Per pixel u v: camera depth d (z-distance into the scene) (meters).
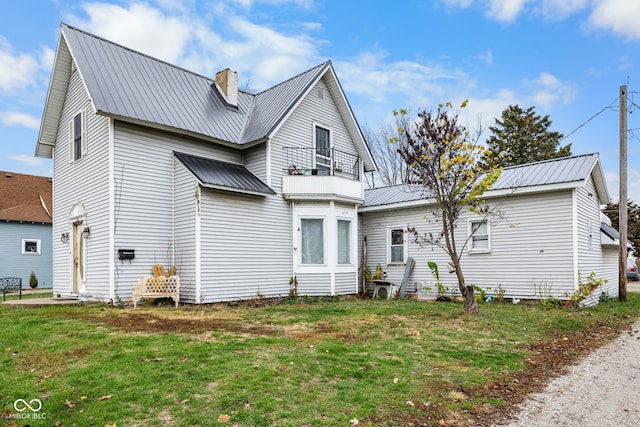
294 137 14.38
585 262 12.76
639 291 19.30
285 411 4.04
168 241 11.92
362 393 4.55
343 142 16.42
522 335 7.88
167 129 11.91
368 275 16.45
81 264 12.57
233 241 12.20
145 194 11.55
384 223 16.38
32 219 22.47
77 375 4.83
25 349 5.96
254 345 6.30
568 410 4.45
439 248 14.74
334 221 14.15
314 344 6.48
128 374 4.87
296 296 13.53
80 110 12.80
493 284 13.36
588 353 7.04
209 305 11.20
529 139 34.09
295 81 15.49
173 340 6.48
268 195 13.11
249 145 13.44
